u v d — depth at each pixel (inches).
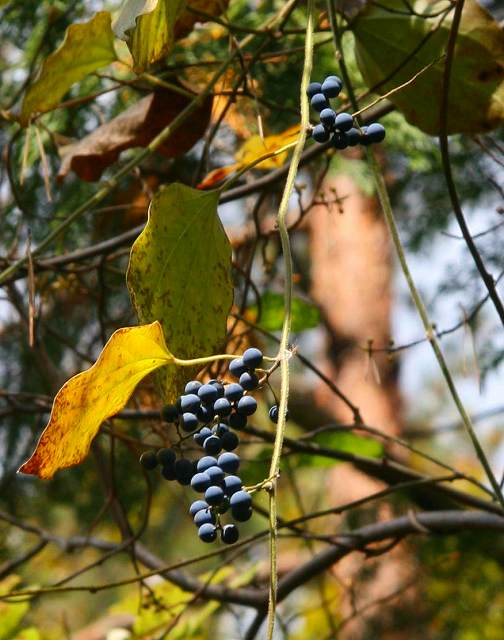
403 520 53.2
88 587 47.6
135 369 41.2
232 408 39.6
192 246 43.8
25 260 49.6
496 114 48.5
